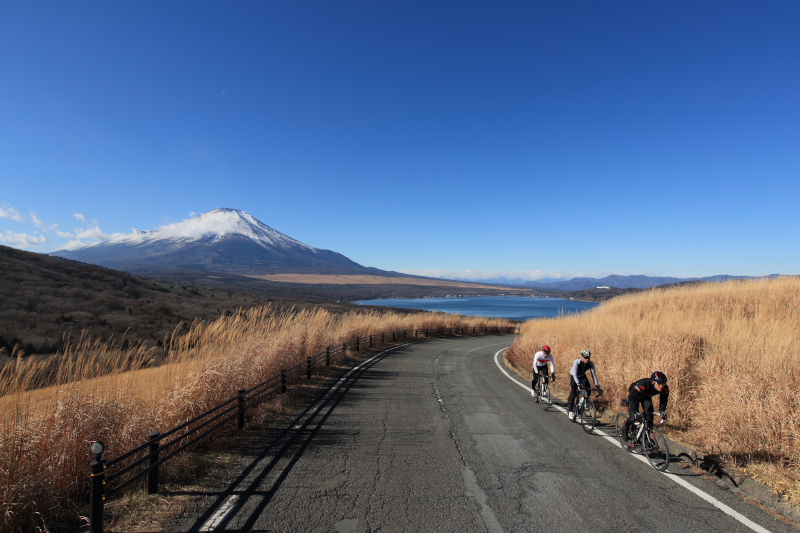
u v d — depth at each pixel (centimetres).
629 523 365
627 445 577
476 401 911
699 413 657
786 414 514
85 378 552
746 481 448
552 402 916
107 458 440
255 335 1051
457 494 422
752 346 785
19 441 380
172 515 371
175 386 614
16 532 335
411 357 1805
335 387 1042
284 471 483
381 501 404
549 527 355
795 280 1627
